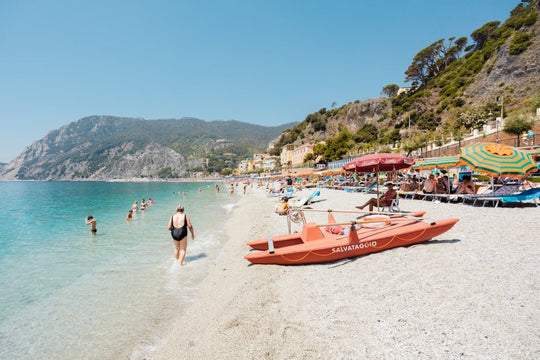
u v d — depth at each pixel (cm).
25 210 2370
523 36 6738
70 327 472
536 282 394
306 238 670
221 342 369
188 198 3675
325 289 470
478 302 360
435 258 528
